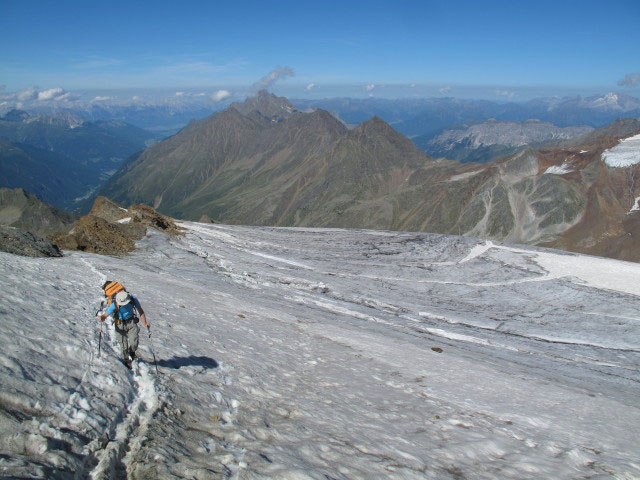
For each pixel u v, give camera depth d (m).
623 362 31.62
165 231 62.06
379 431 8.86
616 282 56.25
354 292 44.31
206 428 7.34
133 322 9.22
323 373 13.48
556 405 14.32
